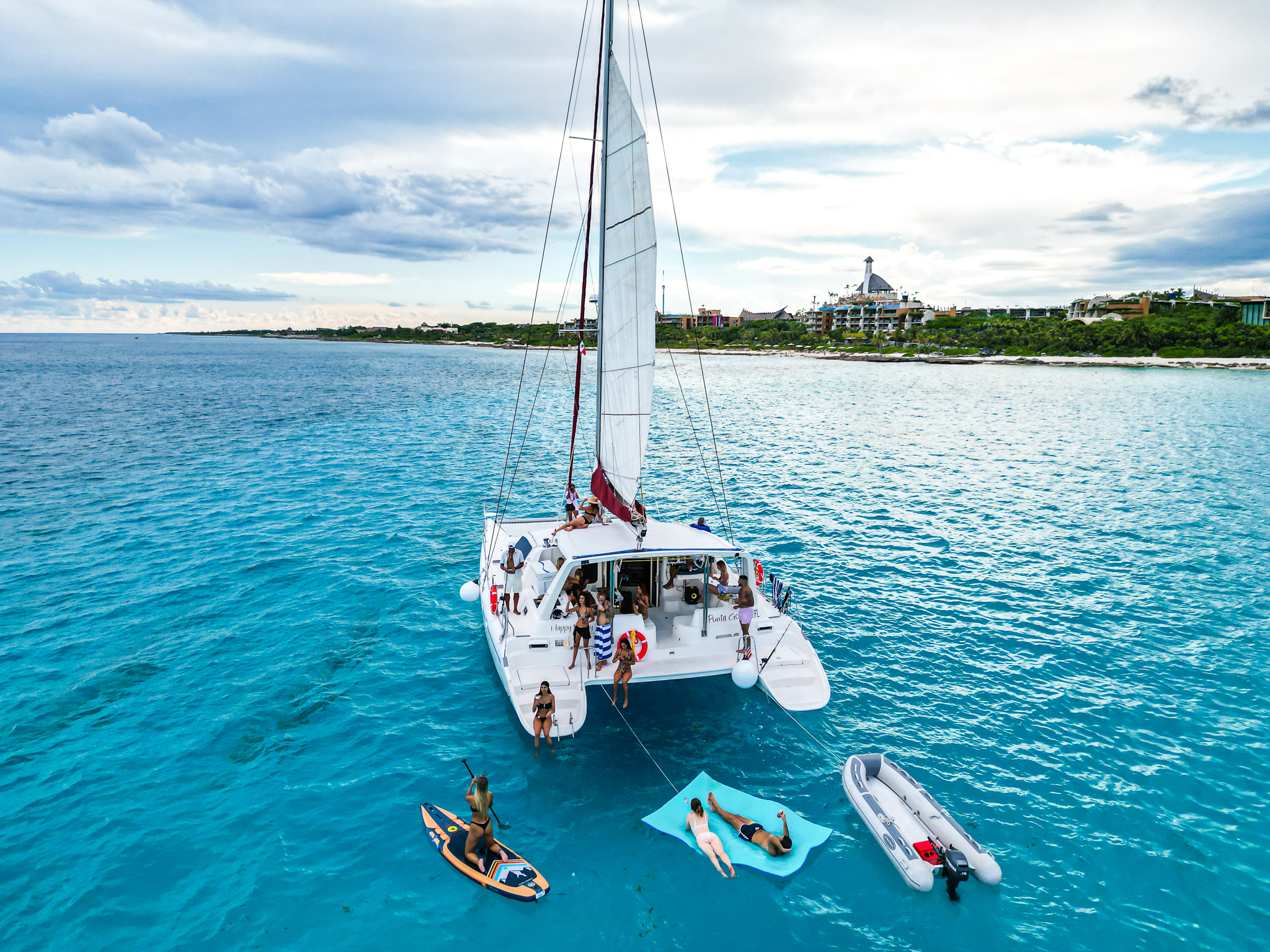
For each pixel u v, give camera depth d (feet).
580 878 27.81
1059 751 36.78
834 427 163.84
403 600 56.29
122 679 43.19
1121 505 90.22
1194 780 34.35
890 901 26.78
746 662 36.78
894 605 55.98
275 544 70.33
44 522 77.30
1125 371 397.80
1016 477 107.55
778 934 25.18
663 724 39.29
